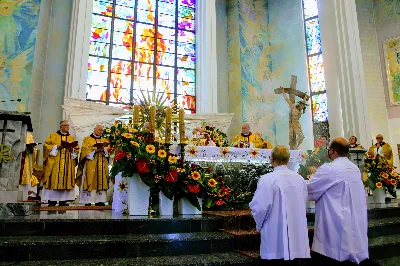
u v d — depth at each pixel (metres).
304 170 5.94
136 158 4.21
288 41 13.34
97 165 6.99
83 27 10.41
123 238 3.37
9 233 3.37
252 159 5.64
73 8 10.56
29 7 8.91
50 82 10.16
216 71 12.44
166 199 4.48
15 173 4.04
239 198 5.46
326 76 10.93
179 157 4.90
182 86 12.60
